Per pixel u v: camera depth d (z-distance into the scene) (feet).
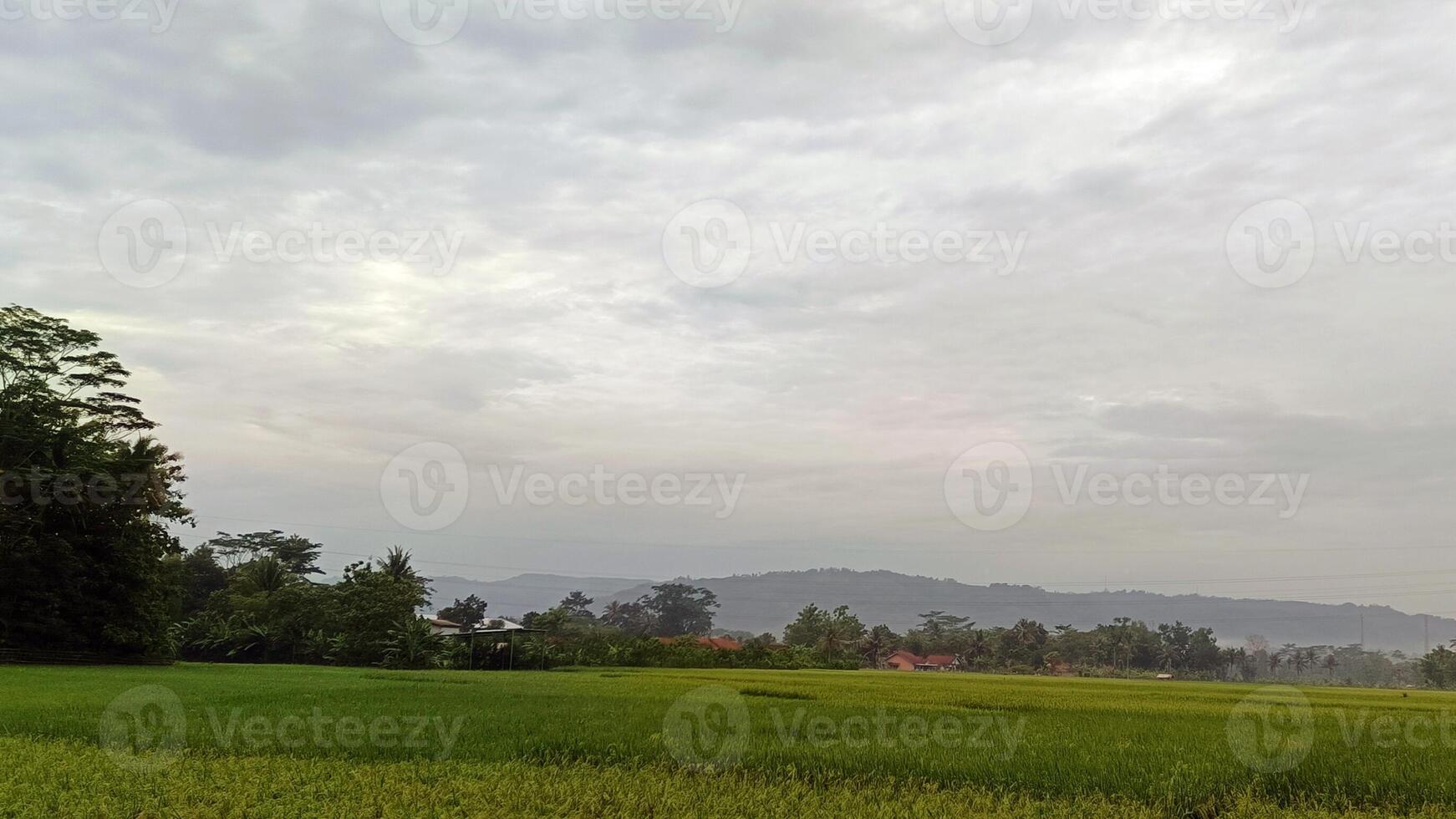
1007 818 37.32
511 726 59.93
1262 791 43.96
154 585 161.68
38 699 76.07
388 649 194.80
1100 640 463.01
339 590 221.87
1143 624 489.67
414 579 230.68
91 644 154.10
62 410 156.66
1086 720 77.05
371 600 204.85
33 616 145.07
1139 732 65.92
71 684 98.63
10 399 151.94
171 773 42.39
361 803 37.73
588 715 68.08
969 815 37.70
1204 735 63.72
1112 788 43.52
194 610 271.49
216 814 35.96
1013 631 472.03
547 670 197.26
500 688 104.01
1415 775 47.42
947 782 44.88
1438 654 403.34
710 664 242.99
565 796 39.34
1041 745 56.44
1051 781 44.68
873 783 44.04
